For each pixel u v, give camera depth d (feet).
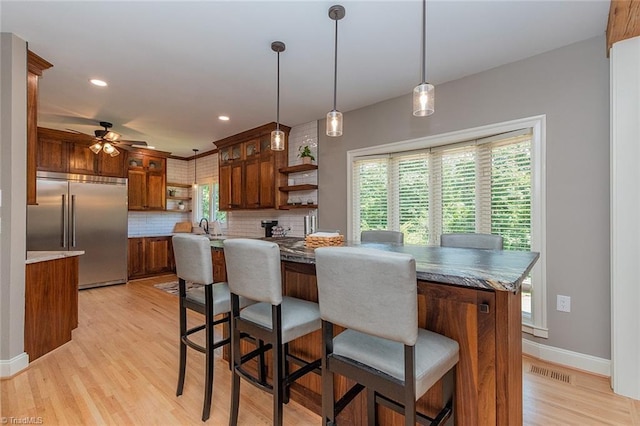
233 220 18.67
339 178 12.97
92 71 9.10
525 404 6.26
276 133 8.04
